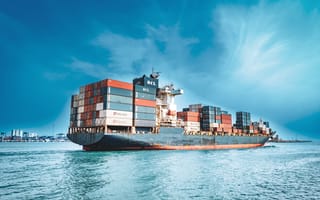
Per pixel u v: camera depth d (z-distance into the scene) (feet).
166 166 93.15
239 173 83.66
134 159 114.32
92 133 148.77
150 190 56.13
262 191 58.03
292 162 124.16
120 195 51.60
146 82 170.81
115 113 144.87
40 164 100.12
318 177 78.48
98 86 151.64
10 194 51.98
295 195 54.85
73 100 175.94
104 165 94.73
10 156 141.18
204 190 57.41
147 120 162.91
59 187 58.23
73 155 136.67
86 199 48.62
